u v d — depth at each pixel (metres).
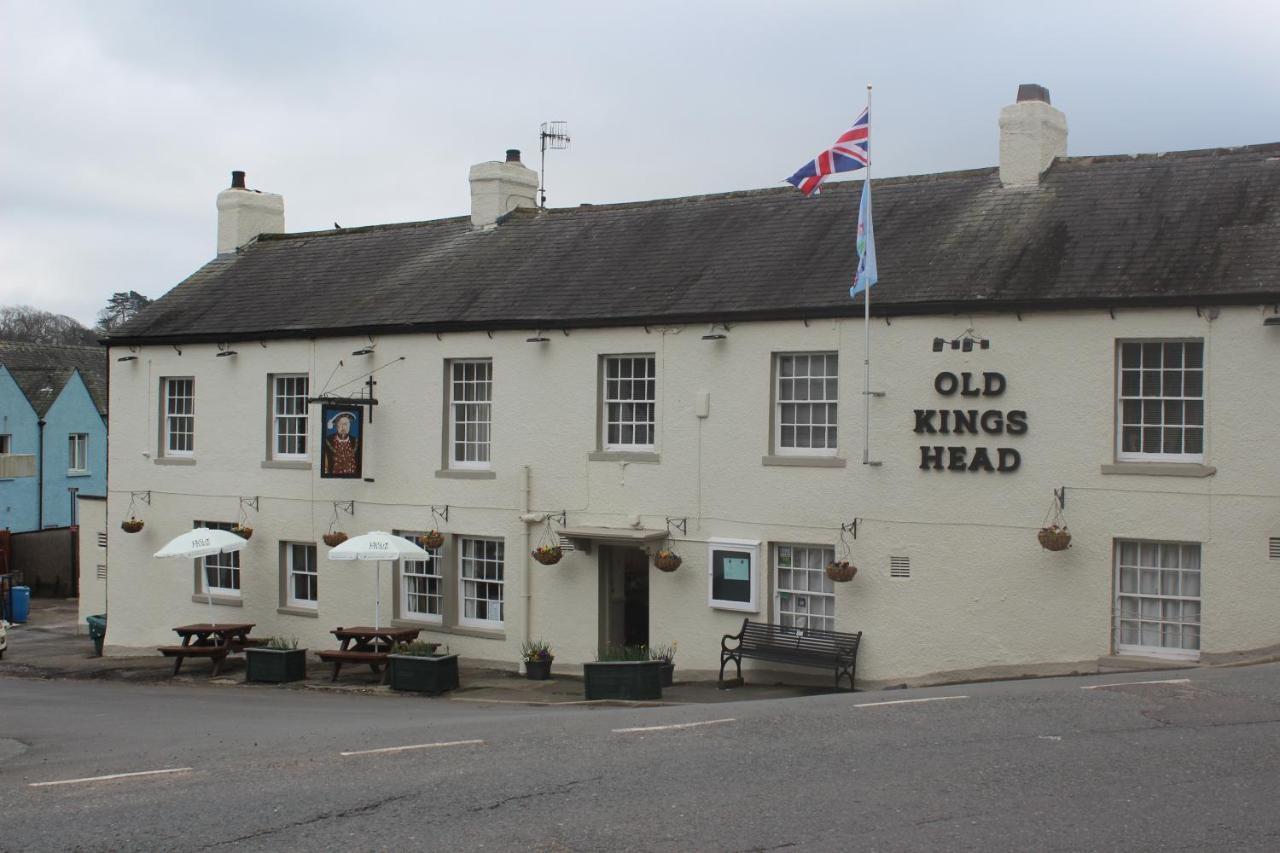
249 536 25.02
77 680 23.30
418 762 11.16
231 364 25.42
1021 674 16.53
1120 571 16.83
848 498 18.55
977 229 18.94
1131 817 8.47
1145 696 12.44
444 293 23.27
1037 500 17.14
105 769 11.93
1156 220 17.59
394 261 25.39
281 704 18.52
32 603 37.84
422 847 8.45
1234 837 8.02
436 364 22.69
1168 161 18.78
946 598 17.78
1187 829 8.19
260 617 25.02
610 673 17.75
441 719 15.29
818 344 18.77
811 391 19.08
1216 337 16.02
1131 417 16.77
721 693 18.36
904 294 18.06
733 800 9.25
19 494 45.12
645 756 10.86
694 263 21.03
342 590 23.91
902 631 18.11
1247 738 10.52
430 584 23.03
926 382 17.92
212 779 10.91
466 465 22.59
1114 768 9.68
